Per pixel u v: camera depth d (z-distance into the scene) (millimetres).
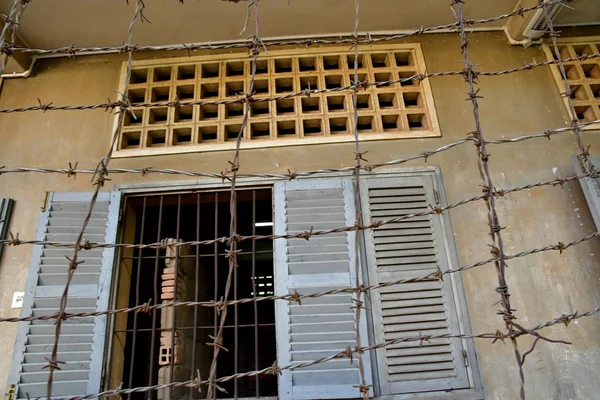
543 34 2959
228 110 2916
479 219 2492
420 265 2357
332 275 2293
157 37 2973
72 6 2703
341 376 2100
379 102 2955
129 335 3012
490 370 2178
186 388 2613
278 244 2357
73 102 2852
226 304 1370
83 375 2121
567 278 2371
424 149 2660
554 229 2480
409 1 2834
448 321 2246
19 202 2557
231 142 2689
